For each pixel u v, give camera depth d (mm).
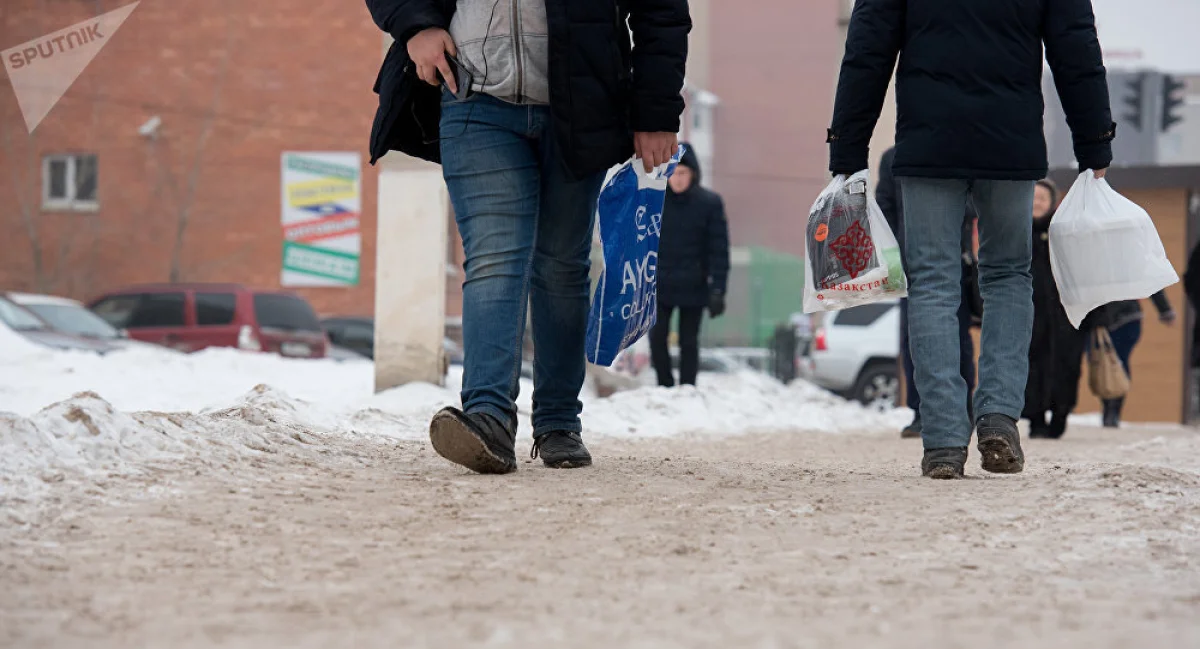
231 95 69000
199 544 7324
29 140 69125
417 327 22875
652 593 6297
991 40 10992
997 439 11094
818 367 45875
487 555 7176
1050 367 22078
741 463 12391
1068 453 17422
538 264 10984
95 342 38812
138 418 10250
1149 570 7070
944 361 11180
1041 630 5496
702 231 24766
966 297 18781
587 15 10125
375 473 10148
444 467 10711
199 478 9227
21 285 69688
